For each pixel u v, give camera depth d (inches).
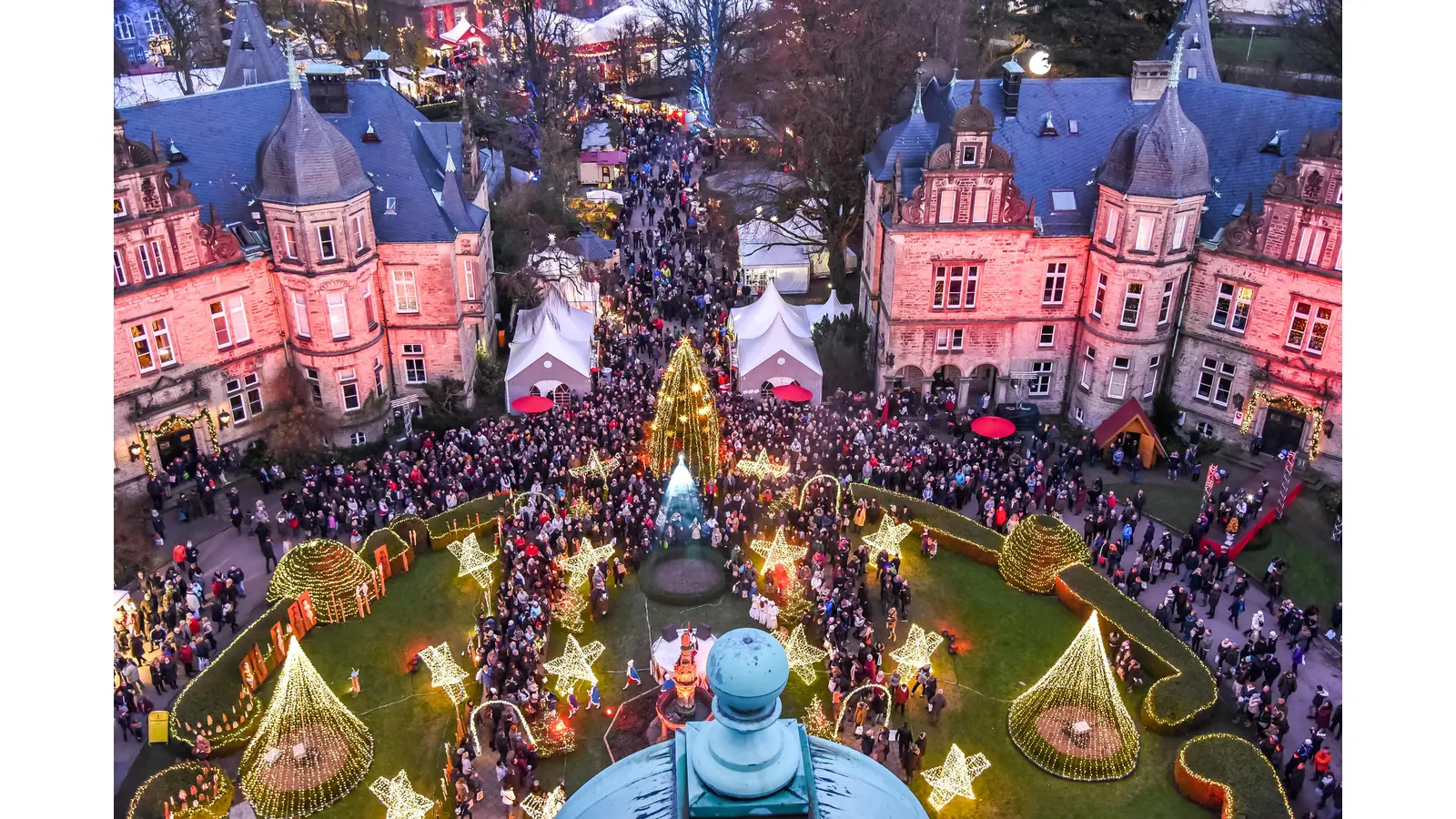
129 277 1991.9
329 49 4507.9
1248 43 3324.3
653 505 1941.4
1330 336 2086.6
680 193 3671.3
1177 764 1439.5
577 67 4419.3
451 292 2325.3
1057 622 1777.8
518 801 1423.5
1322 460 2153.1
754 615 1748.3
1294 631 1686.8
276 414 2271.2
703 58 4397.1
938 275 2342.5
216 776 1413.6
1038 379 2476.6
